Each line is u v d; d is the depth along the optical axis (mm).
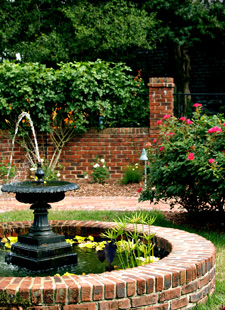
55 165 10258
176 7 13055
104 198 8602
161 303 2912
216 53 16547
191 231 5719
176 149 5922
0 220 6379
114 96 10359
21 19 12781
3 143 10211
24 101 10016
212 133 5699
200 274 3230
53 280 2850
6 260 4156
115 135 10289
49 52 12109
